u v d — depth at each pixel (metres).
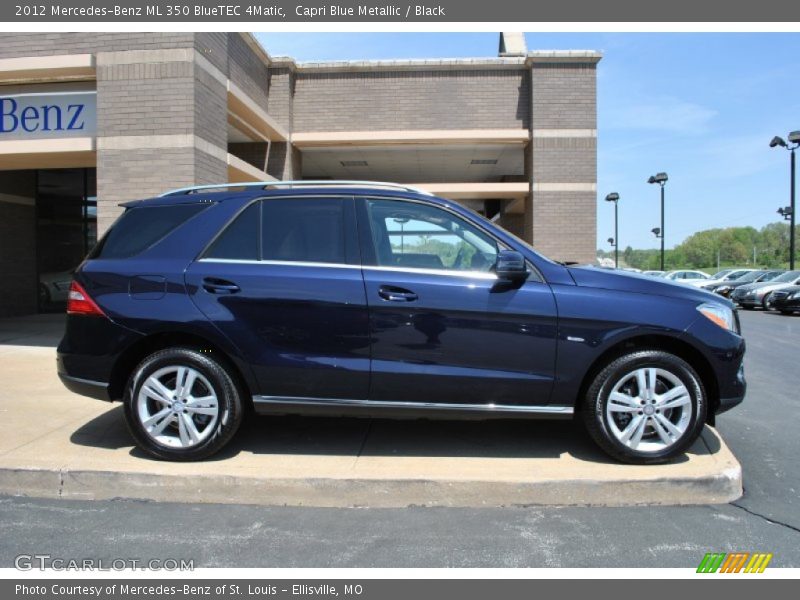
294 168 13.92
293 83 13.62
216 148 9.38
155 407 4.13
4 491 3.92
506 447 4.39
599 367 4.00
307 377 3.97
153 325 4.01
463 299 3.91
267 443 4.49
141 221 4.33
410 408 3.98
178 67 8.54
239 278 4.02
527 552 3.15
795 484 4.07
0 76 8.84
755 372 8.11
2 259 12.38
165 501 3.82
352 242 4.09
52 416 5.17
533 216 13.53
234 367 4.11
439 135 13.50
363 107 13.62
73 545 3.23
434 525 3.46
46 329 10.80
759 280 27.02
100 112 8.68
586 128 13.48
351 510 3.68
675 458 4.08
